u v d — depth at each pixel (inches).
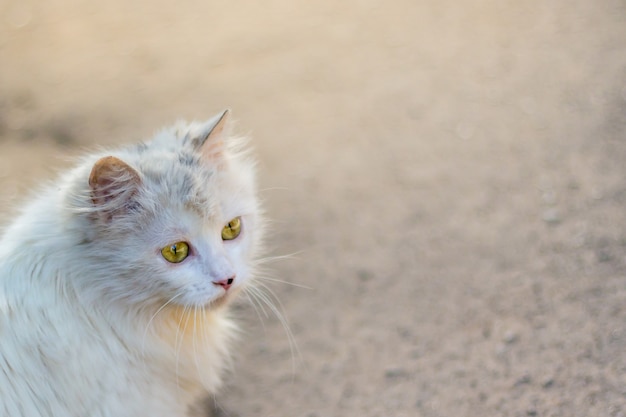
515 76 307.7
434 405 173.5
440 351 188.5
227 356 170.2
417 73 322.0
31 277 134.8
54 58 366.6
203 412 181.0
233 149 172.1
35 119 312.0
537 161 254.8
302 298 212.8
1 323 130.9
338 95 313.9
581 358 177.9
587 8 349.7
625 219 220.8
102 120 308.2
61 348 132.2
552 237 219.9
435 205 242.4
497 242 222.4
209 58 354.9
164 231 137.1
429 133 280.8
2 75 353.1
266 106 311.4
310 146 282.0
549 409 166.4
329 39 359.6
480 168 256.8
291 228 239.9
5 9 422.9
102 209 132.3
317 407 178.2
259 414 179.2
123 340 140.3
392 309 204.7
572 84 294.8
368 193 252.5
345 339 197.3
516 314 195.6
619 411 162.2
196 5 411.2
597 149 255.0
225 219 145.6
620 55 307.4
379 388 180.9
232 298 148.8
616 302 192.1
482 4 371.2
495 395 173.0
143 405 142.1
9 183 256.7
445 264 217.6
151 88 332.5
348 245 230.7
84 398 133.3
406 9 378.9
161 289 139.8
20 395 128.0
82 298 136.3
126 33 386.3
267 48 358.3
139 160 141.8
